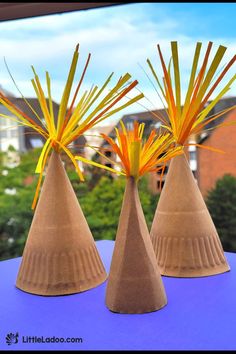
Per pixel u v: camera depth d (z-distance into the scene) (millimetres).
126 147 236
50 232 270
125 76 272
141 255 236
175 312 235
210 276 293
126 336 209
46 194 277
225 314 231
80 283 269
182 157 304
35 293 269
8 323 228
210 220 305
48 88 288
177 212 297
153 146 246
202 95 283
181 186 299
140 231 237
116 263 239
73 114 286
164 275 295
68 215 274
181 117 296
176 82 294
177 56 288
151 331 213
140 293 234
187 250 293
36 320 231
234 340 201
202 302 249
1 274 319
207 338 204
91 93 289
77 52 267
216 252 300
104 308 243
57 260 267
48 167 283
